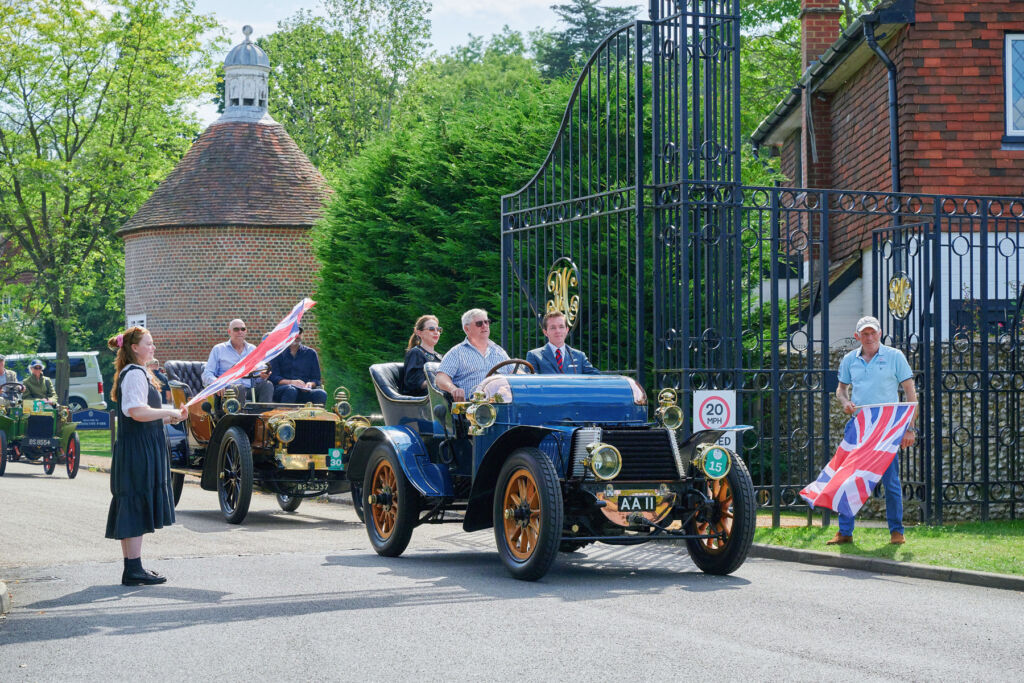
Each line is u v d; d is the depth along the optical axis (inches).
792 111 864.9
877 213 456.4
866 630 252.2
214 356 551.5
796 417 554.3
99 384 1664.6
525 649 232.2
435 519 384.8
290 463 497.7
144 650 235.8
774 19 1391.5
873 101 705.0
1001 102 632.4
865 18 628.7
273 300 1376.7
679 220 428.5
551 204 480.1
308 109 2201.0
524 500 328.2
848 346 541.0
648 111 621.3
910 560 348.8
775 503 427.8
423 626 257.3
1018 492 493.7
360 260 770.2
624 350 585.3
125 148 1601.9
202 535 443.8
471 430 350.9
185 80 1656.0
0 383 814.5
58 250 1555.1
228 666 220.8
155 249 1401.3
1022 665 219.5
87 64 1571.1
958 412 494.9
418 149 761.0
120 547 400.8
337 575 337.7
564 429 331.6
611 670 213.9
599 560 379.9
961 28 633.0
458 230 691.4
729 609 278.4
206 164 1432.1
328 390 830.5
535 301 492.1
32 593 308.0
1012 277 624.1
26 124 1576.0
